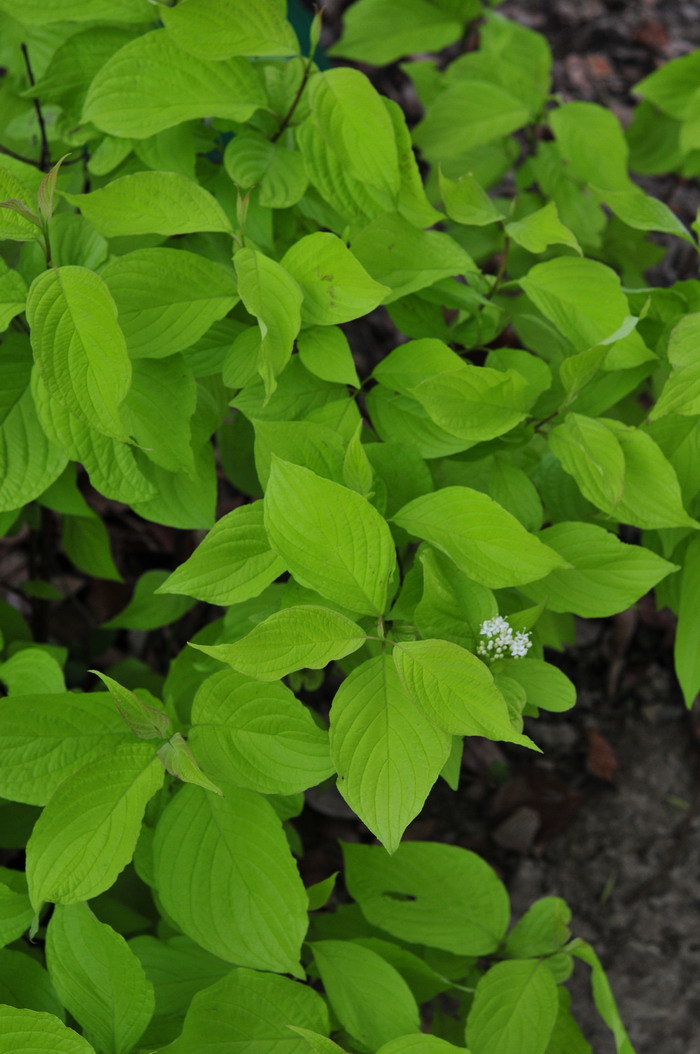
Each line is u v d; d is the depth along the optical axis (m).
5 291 1.29
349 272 1.29
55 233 1.34
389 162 1.33
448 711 1.21
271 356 1.28
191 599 1.61
